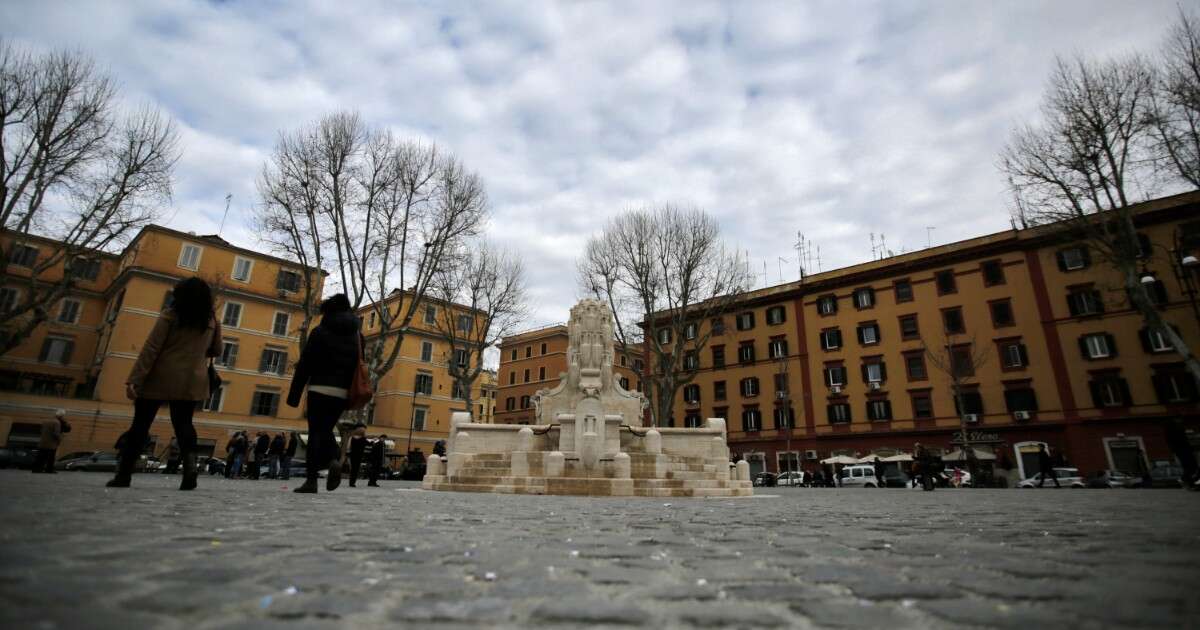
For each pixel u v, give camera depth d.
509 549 3.35
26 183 22.31
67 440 34.25
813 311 50.22
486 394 81.12
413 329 53.72
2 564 2.22
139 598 1.85
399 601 2.00
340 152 26.58
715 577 2.60
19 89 22.16
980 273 43.44
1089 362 38.41
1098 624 1.79
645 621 1.84
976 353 42.34
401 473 33.00
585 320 19.89
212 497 6.22
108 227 25.25
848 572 2.72
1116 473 31.78
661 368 34.59
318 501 6.69
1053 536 4.35
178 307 6.56
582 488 13.57
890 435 44.22
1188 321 35.59
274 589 2.08
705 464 15.66
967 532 4.68
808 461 47.19
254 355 44.47
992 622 1.81
